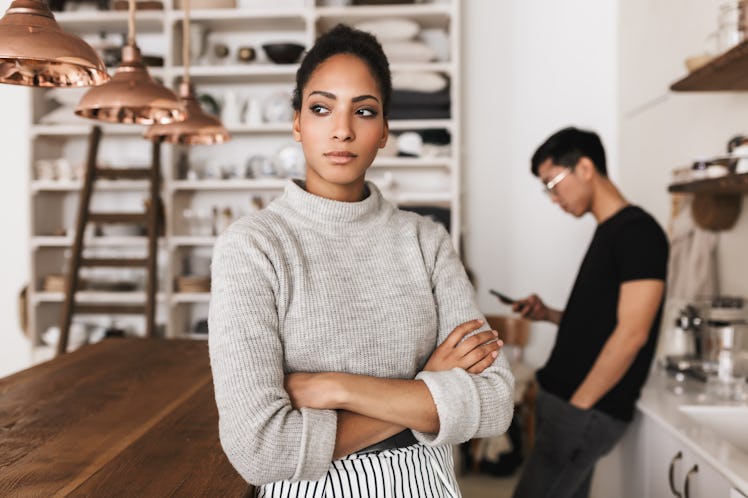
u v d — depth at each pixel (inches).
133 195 175.2
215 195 171.3
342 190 45.7
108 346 109.3
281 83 169.0
